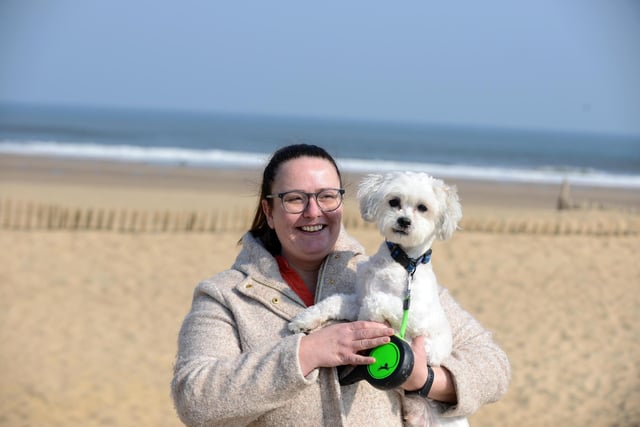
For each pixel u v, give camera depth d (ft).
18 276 37.68
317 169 10.23
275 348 9.02
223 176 101.04
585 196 101.35
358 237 44.91
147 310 33.99
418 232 10.64
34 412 23.11
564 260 44.27
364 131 479.41
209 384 8.96
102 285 37.11
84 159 124.77
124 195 74.43
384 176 12.02
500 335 31.94
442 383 9.47
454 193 11.80
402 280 10.34
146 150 161.68
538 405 25.39
